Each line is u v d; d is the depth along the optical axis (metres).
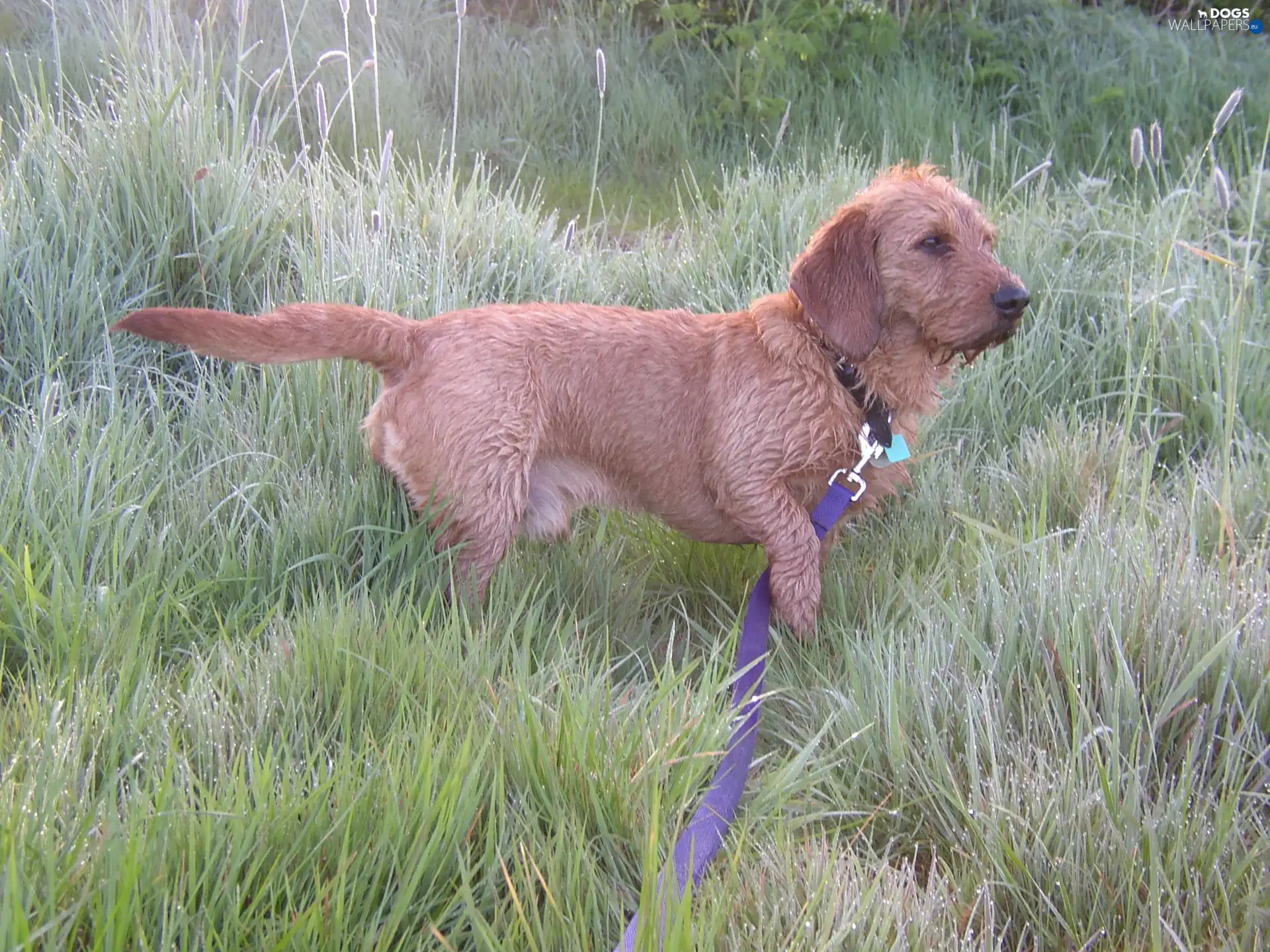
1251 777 2.24
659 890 1.68
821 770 2.28
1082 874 1.98
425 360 2.88
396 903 1.68
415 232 4.22
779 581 2.94
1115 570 2.66
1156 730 2.27
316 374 3.39
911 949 1.83
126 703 2.12
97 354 3.53
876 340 2.88
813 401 2.90
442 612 2.71
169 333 2.69
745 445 2.91
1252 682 2.37
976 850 2.08
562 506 3.05
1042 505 2.97
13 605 2.32
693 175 5.78
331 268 3.83
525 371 2.87
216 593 2.69
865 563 3.29
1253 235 5.02
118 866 1.56
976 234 2.88
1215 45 8.42
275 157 4.52
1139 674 2.44
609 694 2.27
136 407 3.22
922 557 3.26
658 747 2.11
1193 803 2.15
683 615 3.07
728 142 6.97
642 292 4.58
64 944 1.49
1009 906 2.00
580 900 1.81
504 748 2.09
